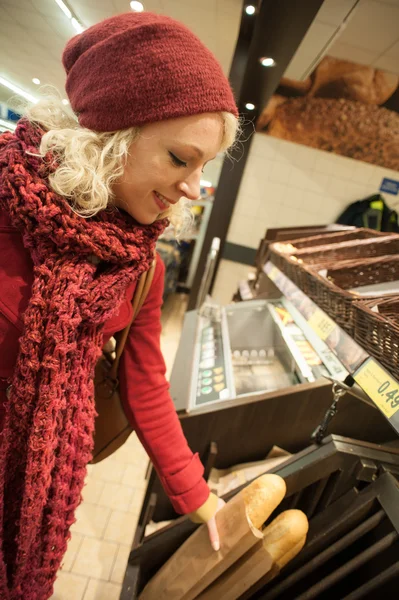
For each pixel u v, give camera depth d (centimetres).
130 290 66
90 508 155
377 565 73
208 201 536
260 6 152
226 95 49
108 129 48
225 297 450
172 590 85
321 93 352
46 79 358
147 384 77
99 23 49
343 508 82
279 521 78
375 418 121
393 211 392
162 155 49
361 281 125
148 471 163
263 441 128
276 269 183
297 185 398
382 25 241
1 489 54
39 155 46
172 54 44
